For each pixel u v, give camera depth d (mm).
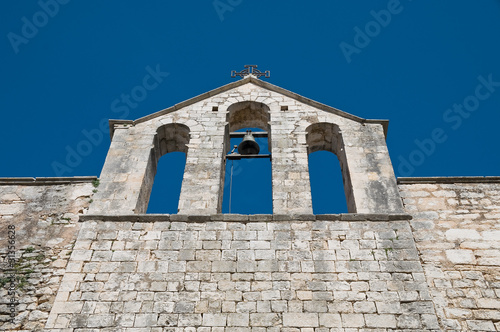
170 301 10961
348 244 12039
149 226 12539
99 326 10578
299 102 16562
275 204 13188
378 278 11344
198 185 13766
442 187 13898
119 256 11875
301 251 11883
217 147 14977
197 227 12484
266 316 10648
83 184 13945
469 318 10859
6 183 14156
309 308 10773
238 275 11406
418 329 10469
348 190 14062
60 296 11125
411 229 12617
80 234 12398
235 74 17891
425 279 11398
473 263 11914
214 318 10641
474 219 12961
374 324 10523
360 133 15359
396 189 13578
